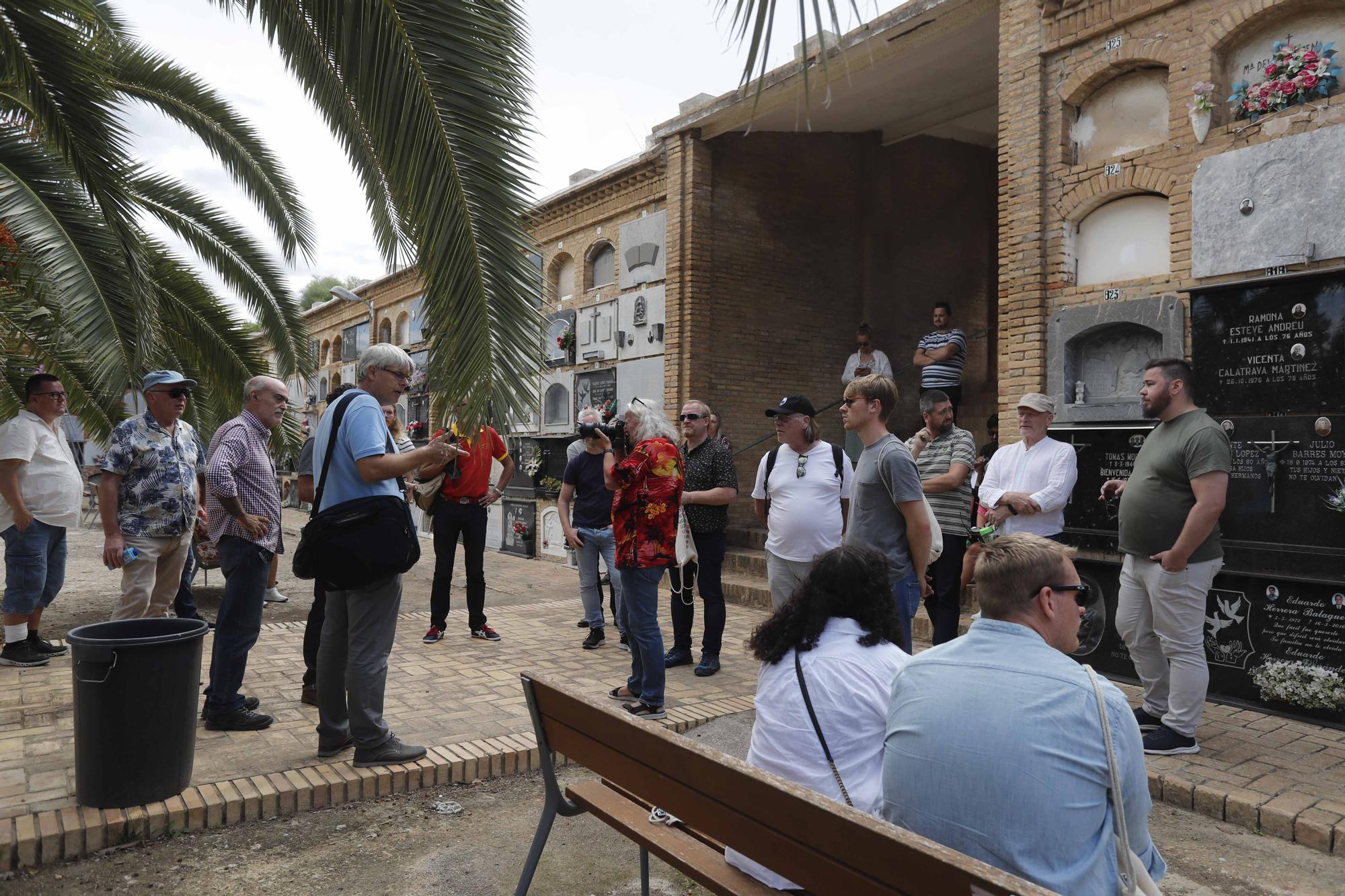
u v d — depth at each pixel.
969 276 14.22
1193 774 4.31
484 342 3.60
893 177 13.25
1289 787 4.14
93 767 3.57
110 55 6.64
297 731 4.71
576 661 6.54
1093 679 1.83
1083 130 7.10
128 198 5.04
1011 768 1.74
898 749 1.90
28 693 5.29
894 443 4.45
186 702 3.76
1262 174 5.80
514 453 15.00
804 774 2.28
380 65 3.52
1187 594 4.57
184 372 10.13
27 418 5.96
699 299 11.68
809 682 2.34
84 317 5.06
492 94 3.59
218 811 3.71
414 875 3.37
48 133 4.76
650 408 5.33
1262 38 6.03
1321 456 5.24
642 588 5.02
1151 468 4.70
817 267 12.83
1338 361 5.20
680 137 11.77
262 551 4.70
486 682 5.86
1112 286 6.73
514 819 3.93
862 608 2.45
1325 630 5.19
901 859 1.62
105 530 5.18
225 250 10.45
